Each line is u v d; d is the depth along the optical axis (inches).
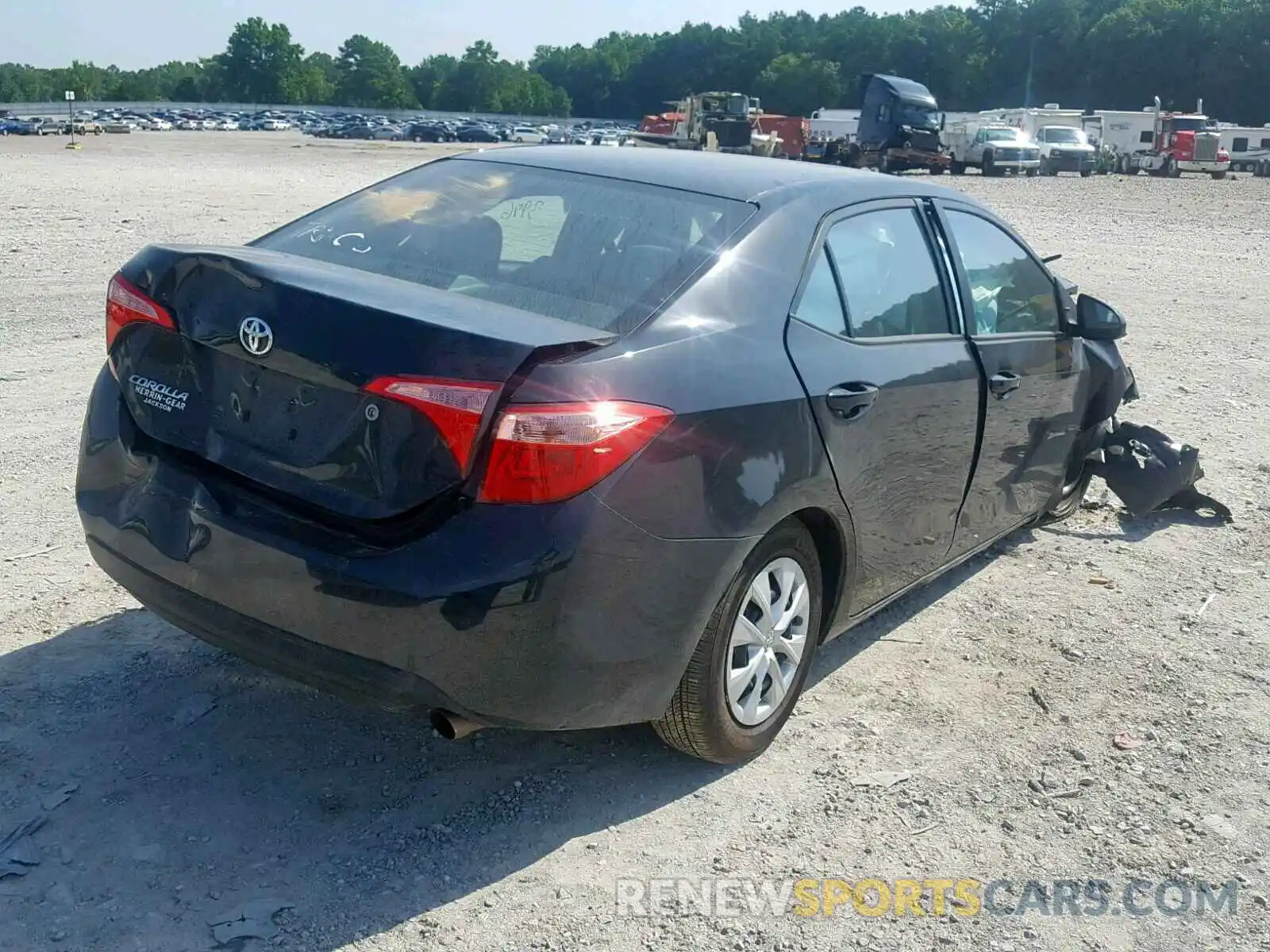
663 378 125.8
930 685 173.0
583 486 118.0
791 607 147.0
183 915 116.7
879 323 160.2
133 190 900.0
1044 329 203.0
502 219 155.3
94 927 114.1
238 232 636.1
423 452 118.4
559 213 153.9
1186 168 1915.6
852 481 149.2
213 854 126.0
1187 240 818.2
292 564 122.3
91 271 482.0
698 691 135.0
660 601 125.3
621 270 140.7
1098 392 228.8
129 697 154.6
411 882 123.9
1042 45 5369.1
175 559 131.3
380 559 118.6
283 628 125.0
